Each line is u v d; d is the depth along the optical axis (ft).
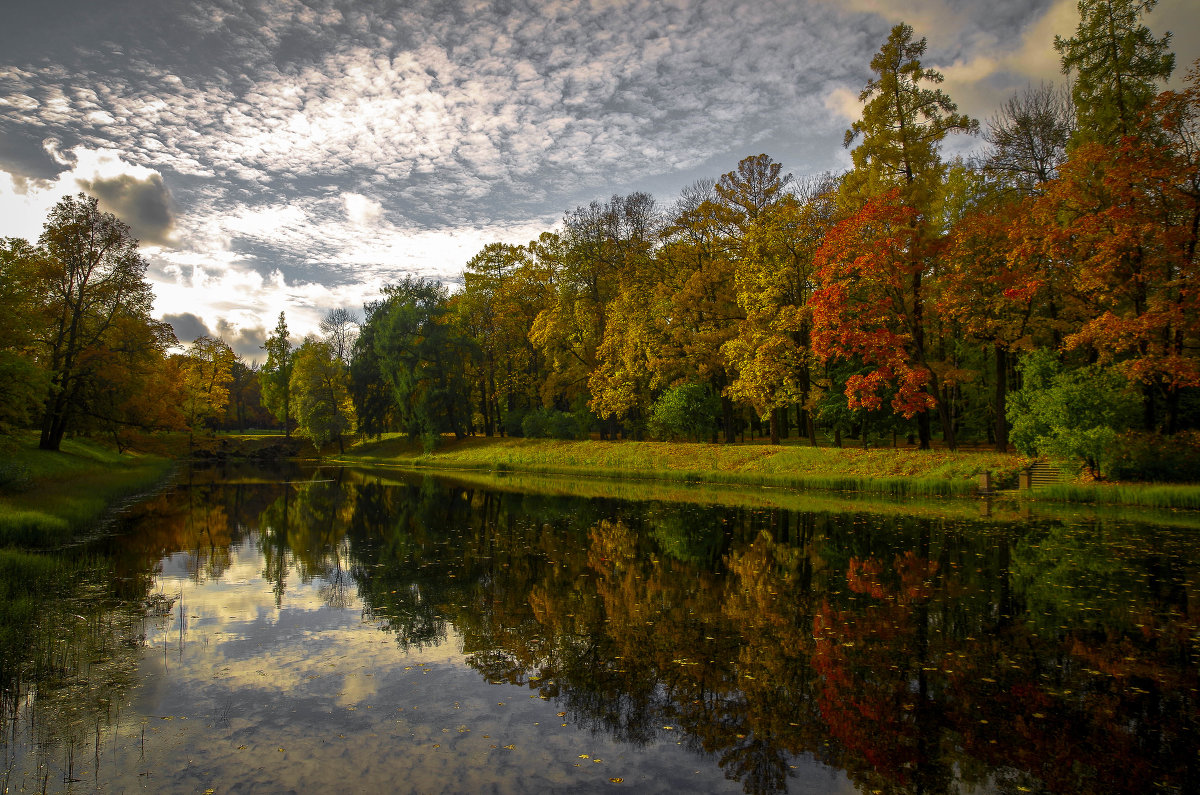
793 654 28.27
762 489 98.48
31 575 40.93
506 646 29.84
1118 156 74.59
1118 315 84.12
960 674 25.77
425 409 167.63
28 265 97.30
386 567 47.14
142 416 124.98
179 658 28.22
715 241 123.34
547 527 65.16
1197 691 23.98
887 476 92.07
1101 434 75.00
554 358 150.00
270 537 61.00
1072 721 21.65
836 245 89.92
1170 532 55.57
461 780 18.15
